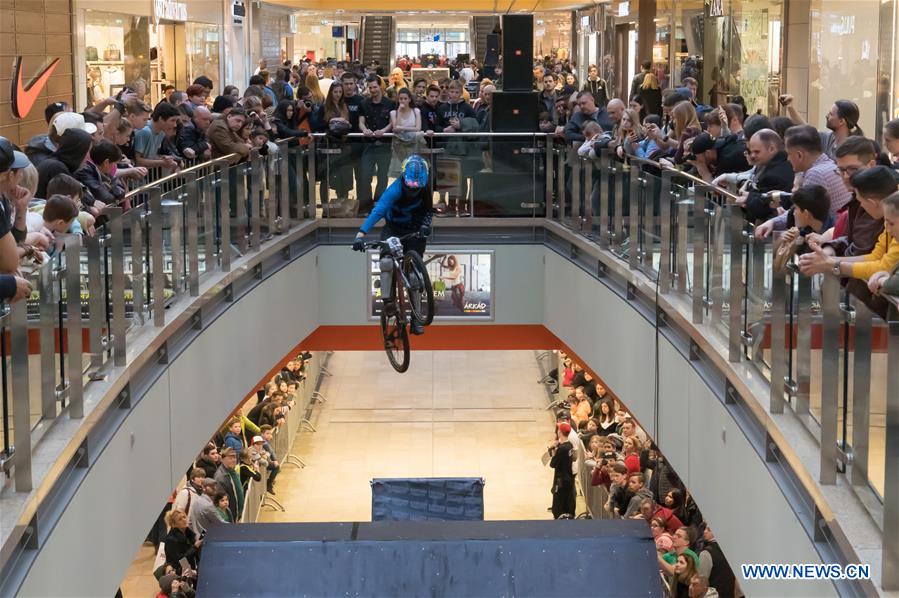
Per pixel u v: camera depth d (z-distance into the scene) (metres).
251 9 32.12
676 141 11.38
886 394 4.91
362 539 8.68
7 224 5.46
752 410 7.32
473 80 28.91
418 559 8.63
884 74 13.45
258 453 16.92
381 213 10.59
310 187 14.98
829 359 5.73
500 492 18.53
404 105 15.23
